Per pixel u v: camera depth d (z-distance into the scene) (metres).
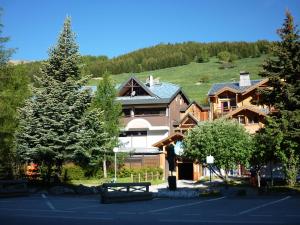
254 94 52.00
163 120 53.78
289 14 35.59
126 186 23.61
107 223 13.84
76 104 31.94
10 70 33.44
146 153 52.16
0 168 37.47
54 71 32.88
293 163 33.00
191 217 15.49
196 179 48.53
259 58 162.38
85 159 33.06
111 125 44.97
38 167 38.09
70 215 16.42
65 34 33.31
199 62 169.88
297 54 35.03
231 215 16.06
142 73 161.00
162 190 27.42
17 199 25.31
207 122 36.84
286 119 33.38
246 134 35.88
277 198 24.78
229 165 34.94
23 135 31.67
